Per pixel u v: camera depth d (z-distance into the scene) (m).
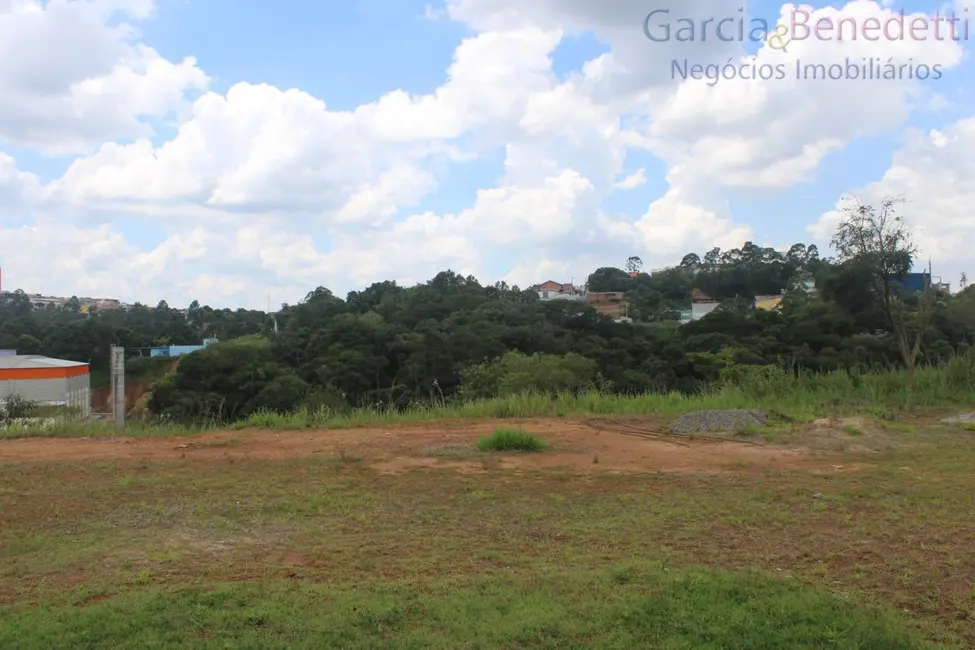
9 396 26.64
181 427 12.29
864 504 6.50
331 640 3.56
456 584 4.39
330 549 5.23
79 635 3.61
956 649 3.52
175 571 4.73
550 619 3.78
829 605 3.90
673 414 13.47
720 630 3.61
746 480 7.67
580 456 9.20
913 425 11.53
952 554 4.99
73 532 5.68
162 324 78.00
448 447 9.77
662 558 4.96
